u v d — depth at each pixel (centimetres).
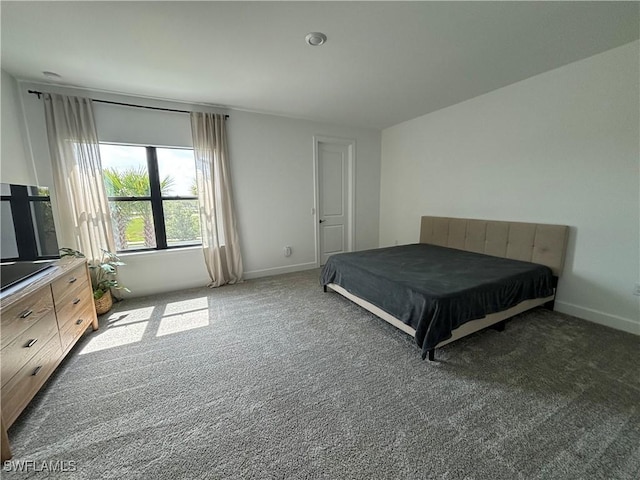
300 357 203
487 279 223
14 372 138
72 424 143
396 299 218
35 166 270
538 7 169
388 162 479
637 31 197
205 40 200
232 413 150
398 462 121
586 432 135
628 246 228
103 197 295
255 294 336
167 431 139
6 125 237
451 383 172
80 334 218
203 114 332
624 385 167
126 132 304
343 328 247
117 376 183
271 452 126
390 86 291
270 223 407
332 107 359
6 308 133
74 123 277
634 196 222
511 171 302
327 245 475
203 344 222
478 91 310
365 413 149
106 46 205
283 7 166
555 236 264
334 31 191
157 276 339
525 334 229
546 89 265
